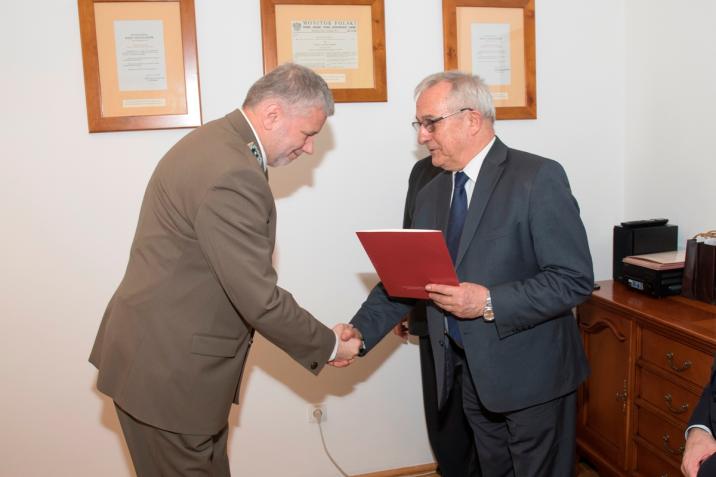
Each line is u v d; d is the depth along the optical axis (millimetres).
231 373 1526
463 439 2260
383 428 2539
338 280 2416
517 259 1575
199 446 1505
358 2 2273
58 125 2176
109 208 2238
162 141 2238
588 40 2510
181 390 1448
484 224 1583
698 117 2209
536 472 1647
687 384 1815
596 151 2576
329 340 1652
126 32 2156
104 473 2361
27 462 2307
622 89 2564
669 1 2287
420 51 2369
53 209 2211
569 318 1695
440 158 1664
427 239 1419
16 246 2207
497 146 1634
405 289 1635
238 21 2230
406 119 2387
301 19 2250
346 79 2305
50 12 2125
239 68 2248
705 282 2020
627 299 2129
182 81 2201
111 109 2180
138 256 1526
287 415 2457
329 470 2516
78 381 2303
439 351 1728
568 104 2525
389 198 2408
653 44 2385
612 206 2604
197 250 1445
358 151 2371
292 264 2381
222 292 1479
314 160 2350
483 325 1581
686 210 2303
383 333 1912
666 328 1859
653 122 2422
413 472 2568
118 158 2223
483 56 2395
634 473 2094
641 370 2029
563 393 1622
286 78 1540
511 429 1670
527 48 2420
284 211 2354
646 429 2027
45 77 2146
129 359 1471
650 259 2176
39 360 2270
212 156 1435
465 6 2355
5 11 2104
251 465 2451
